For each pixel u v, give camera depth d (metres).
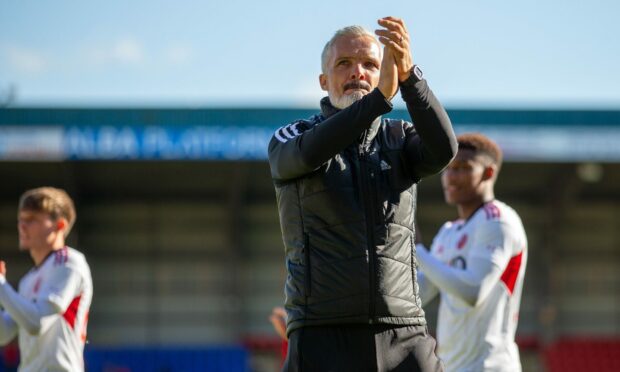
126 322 47.22
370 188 8.86
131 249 47.75
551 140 44.22
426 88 8.59
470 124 44.00
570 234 48.41
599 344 46.16
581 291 48.34
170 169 45.59
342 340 8.63
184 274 47.81
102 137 43.53
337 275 8.66
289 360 8.79
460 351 12.99
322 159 8.54
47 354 13.96
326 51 9.37
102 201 47.09
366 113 8.34
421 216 47.53
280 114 43.94
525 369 46.78
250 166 45.59
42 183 45.59
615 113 44.34
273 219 48.25
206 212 47.78
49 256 14.45
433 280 12.62
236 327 47.06
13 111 43.12
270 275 48.22
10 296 13.43
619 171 46.28
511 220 13.17
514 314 13.16
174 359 42.25
